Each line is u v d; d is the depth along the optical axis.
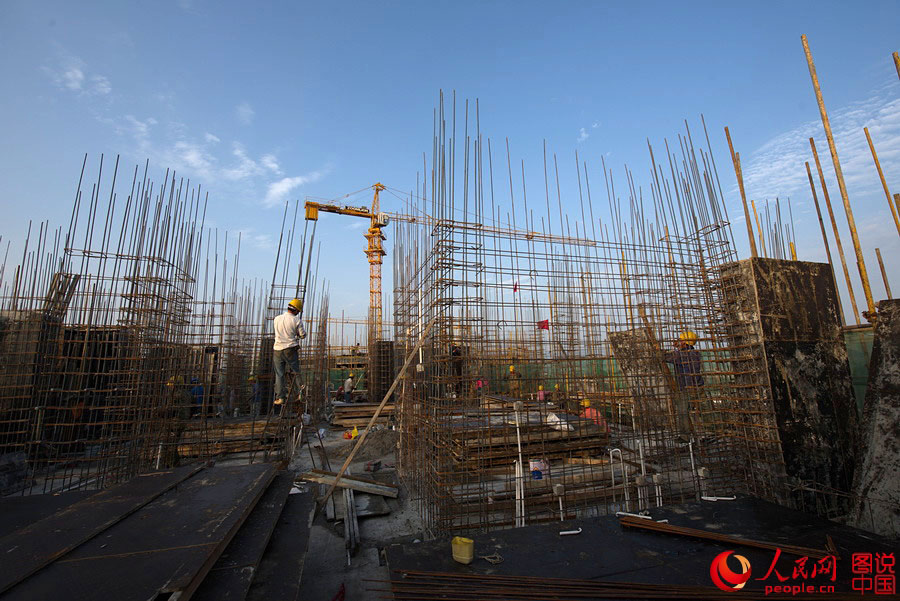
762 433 7.50
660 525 5.18
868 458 6.73
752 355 7.69
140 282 9.42
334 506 7.56
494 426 7.83
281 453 10.62
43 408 9.34
